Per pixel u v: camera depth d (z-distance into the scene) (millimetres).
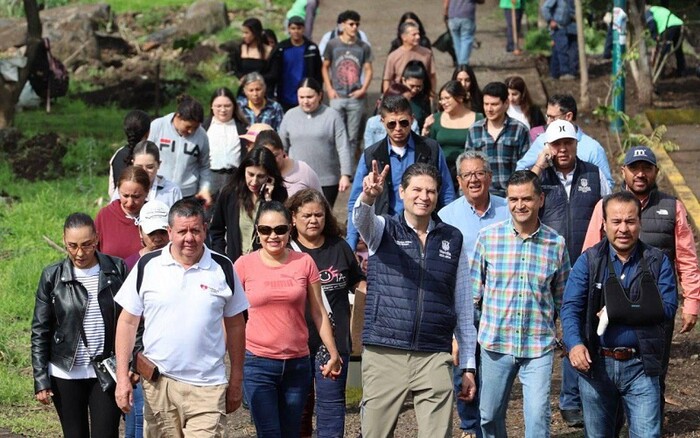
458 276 17078
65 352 17172
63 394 17281
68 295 17172
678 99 46781
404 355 16844
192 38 55875
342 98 35938
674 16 46875
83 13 60406
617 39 40750
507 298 17516
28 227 32812
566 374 20484
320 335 17672
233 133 27375
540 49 56719
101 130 45031
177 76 54781
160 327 15953
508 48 55438
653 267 16516
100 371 17016
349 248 19047
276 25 64625
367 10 65438
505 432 18172
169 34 62062
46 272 17312
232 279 16250
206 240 20812
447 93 25531
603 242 16688
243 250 20375
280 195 20453
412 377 16875
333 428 18531
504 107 23859
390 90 27859
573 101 22828
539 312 17516
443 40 48469
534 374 17422
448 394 16766
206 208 25875
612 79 40906
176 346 15914
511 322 17500
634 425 16719
